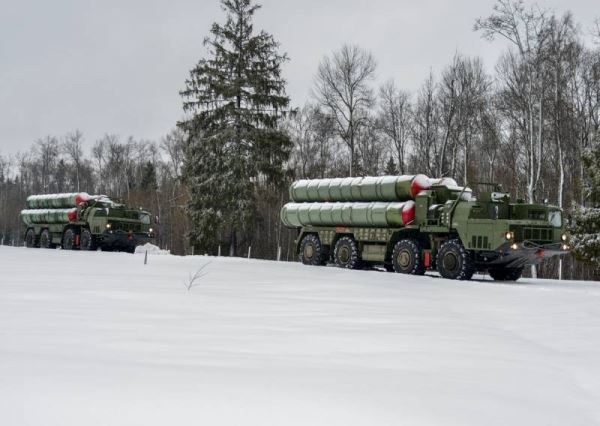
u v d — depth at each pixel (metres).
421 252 19.84
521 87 32.03
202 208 38.00
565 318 9.73
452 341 6.98
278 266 20.36
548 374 5.62
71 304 8.76
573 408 4.56
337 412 3.92
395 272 20.42
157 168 78.38
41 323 6.90
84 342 5.82
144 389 4.11
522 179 38.16
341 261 22.39
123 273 15.17
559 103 31.25
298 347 6.17
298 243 24.59
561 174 30.23
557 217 17.94
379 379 4.92
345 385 4.64
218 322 7.58
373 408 4.07
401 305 10.53
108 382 4.23
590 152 25.42
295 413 3.84
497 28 30.06
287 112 38.94
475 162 44.84
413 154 46.19
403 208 20.25
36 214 36.44
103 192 78.38
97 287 11.34
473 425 3.91
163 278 13.98
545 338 7.88
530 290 14.49
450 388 4.80
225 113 37.66
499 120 40.84
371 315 8.94
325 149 50.75
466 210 18.39
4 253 25.31
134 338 6.17
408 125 44.56
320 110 48.25
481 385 4.99
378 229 21.31
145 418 3.56
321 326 7.67
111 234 30.42
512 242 17.11
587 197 25.39
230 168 36.75
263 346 6.12
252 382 4.52
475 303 11.61
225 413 3.74
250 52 38.53
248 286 13.01
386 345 6.52
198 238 38.06
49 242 35.44
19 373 4.34
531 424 4.07
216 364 5.11
